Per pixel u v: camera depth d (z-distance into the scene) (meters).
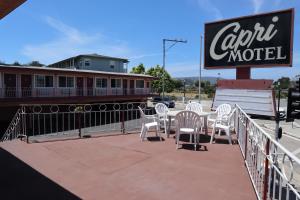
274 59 7.79
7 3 3.24
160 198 3.24
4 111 20.08
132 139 6.40
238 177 3.91
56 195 3.31
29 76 21.23
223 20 8.77
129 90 30.02
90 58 35.78
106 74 26.56
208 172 4.11
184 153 5.14
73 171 4.15
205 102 40.31
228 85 8.91
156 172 4.11
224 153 5.15
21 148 5.48
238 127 5.96
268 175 2.74
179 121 5.49
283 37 7.61
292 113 3.88
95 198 3.24
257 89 8.26
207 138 6.52
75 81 24.50
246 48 8.30
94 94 25.92
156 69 53.12
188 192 3.41
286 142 12.66
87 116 20.73
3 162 4.57
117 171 4.15
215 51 9.00
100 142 6.06
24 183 3.67
